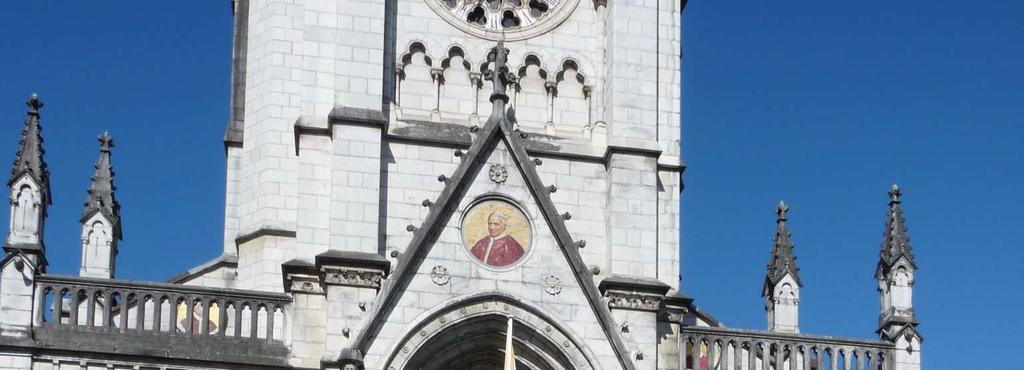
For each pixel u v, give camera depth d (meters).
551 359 70.56
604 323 70.56
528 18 77.31
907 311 73.19
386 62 74.69
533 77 76.38
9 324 66.44
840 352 72.62
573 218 73.81
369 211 70.94
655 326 71.38
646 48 75.44
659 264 73.75
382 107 73.38
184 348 67.94
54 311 67.25
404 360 68.81
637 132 74.19
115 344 67.31
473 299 69.88
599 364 70.12
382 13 73.75
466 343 70.62
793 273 79.50
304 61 73.56
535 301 70.44
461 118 75.06
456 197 70.94
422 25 75.81
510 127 72.06
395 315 69.12
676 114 75.75
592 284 70.81
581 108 76.38
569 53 76.81
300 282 69.81
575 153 74.38
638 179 73.56
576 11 77.38
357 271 69.62
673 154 75.31
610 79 75.06
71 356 66.75
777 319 79.06
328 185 72.19
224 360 67.94
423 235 70.00
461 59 75.88
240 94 83.44
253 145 75.62
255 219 74.44
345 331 68.75
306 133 72.62
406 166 73.06
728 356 72.88
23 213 67.81
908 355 72.62
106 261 78.06
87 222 78.38
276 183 74.69
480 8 77.06
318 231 71.50
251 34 77.38
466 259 70.38
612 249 72.44
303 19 76.31
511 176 71.75
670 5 76.94
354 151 71.56
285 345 69.00
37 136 68.94
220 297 69.12
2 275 67.00
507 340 69.25
